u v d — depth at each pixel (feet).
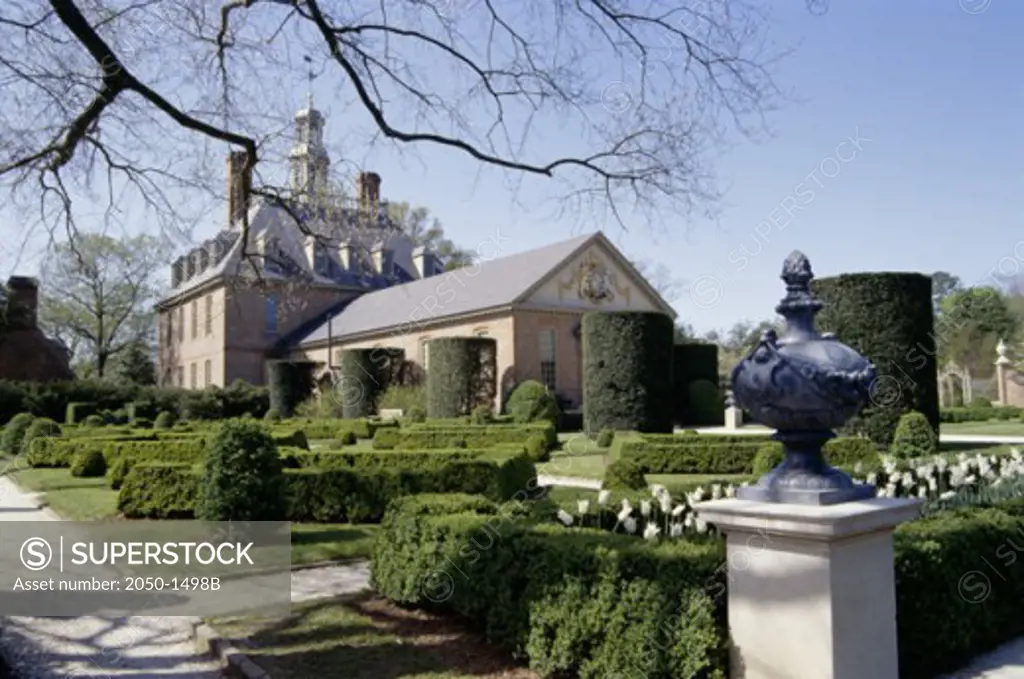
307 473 34.96
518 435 68.03
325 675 15.55
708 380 102.73
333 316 146.72
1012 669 15.90
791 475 13.19
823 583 11.85
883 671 12.57
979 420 107.86
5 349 120.37
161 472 34.78
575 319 114.73
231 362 141.28
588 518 20.40
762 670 12.67
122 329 156.76
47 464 60.64
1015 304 120.67
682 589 13.47
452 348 101.40
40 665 17.37
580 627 14.29
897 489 27.04
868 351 53.57
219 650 17.53
